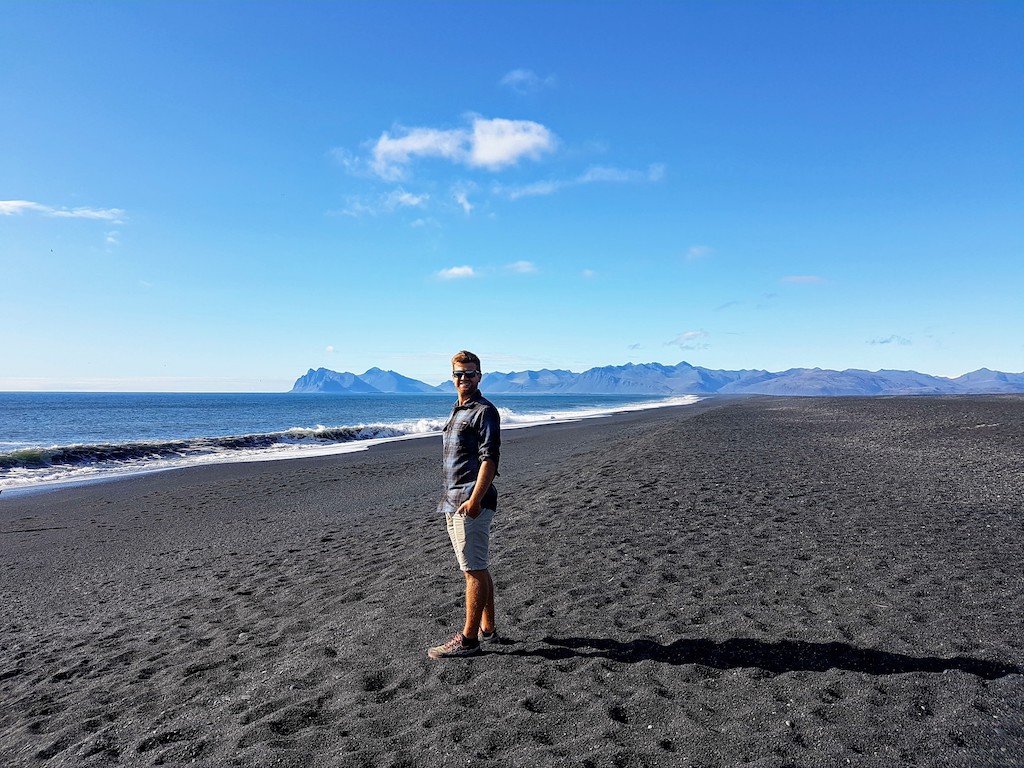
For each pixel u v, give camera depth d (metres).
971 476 11.29
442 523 9.50
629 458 14.45
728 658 4.04
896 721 3.16
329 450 25.42
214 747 3.38
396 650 4.51
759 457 14.21
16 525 11.67
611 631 4.59
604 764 2.92
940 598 5.02
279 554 8.54
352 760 3.10
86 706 4.25
